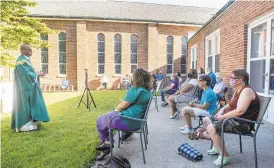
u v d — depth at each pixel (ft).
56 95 53.78
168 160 12.09
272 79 18.88
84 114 26.04
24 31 32.71
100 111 28.12
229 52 26.48
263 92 20.29
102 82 74.79
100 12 77.46
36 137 16.65
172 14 83.15
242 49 22.82
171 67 81.76
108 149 12.18
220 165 11.00
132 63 79.41
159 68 80.02
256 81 21.18
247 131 10.94
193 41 52.39
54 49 74.74
